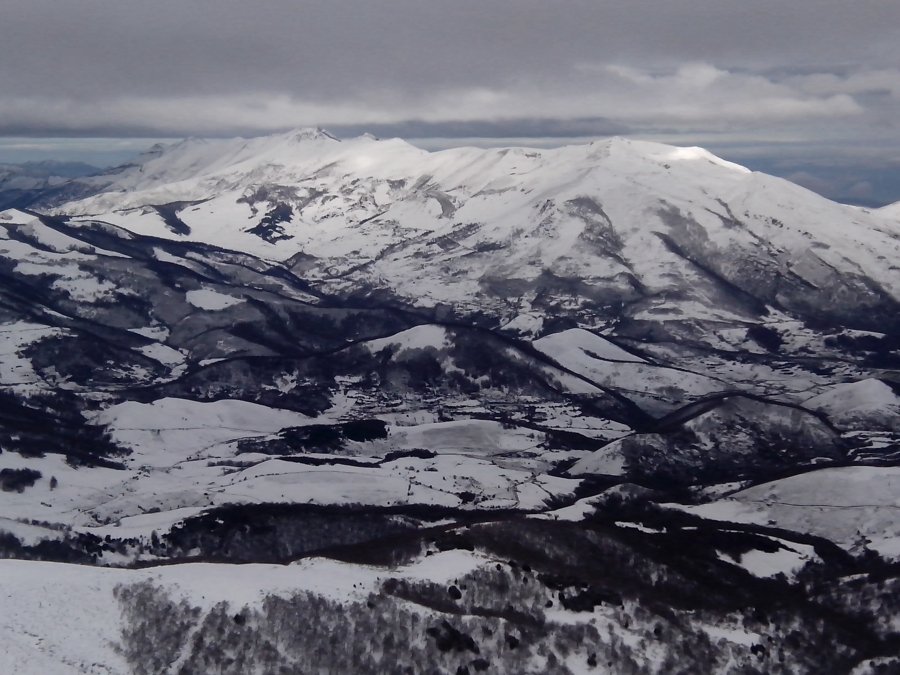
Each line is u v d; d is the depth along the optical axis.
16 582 122.19
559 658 128.62
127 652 116.69
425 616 129.25
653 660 130.75
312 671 121.25
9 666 107.81
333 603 128.38
